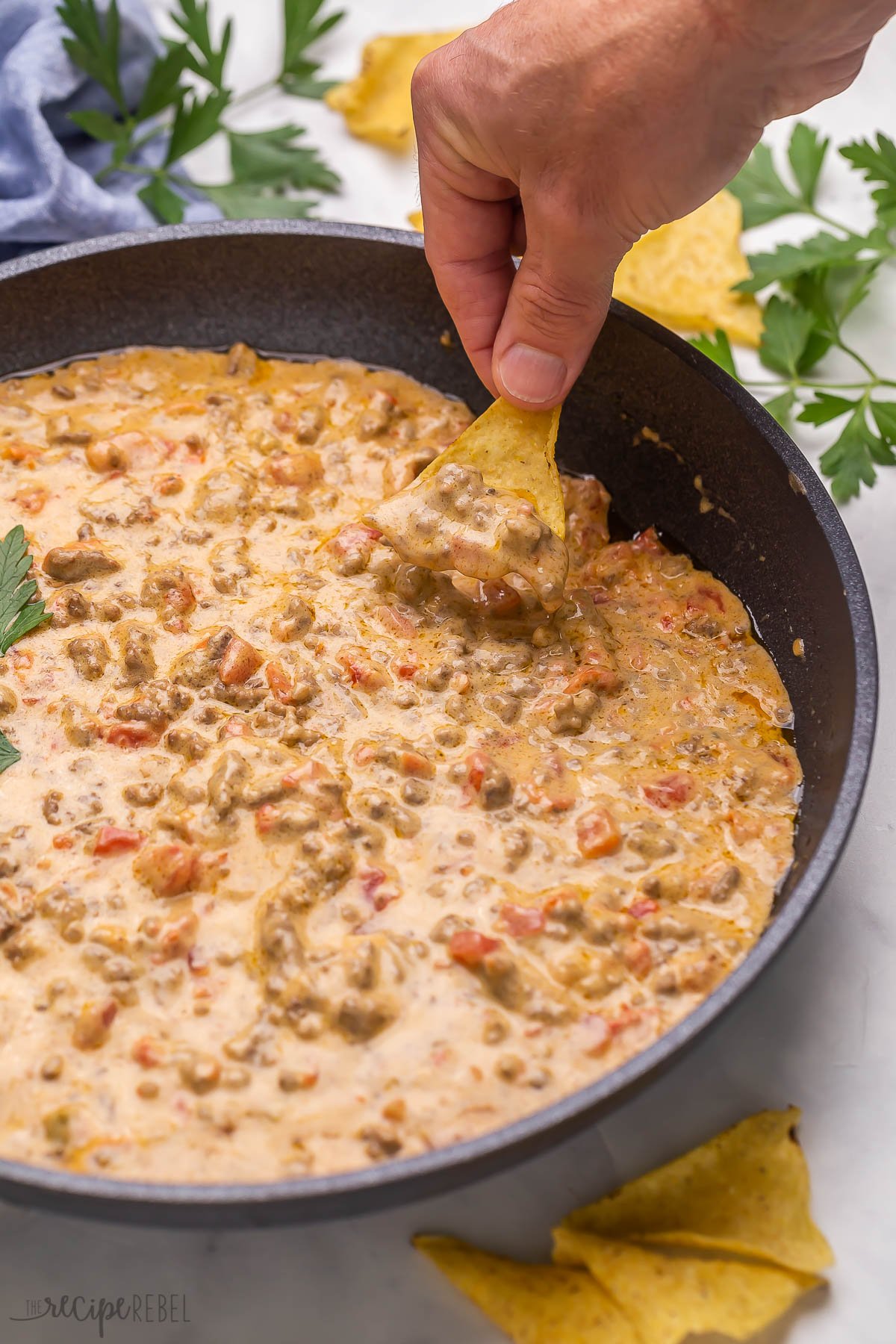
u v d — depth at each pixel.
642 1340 0.42
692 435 0.52
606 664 0.49
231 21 0.66
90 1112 0.42
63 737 0.47
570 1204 0.45
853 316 0.61
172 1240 0.45
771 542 0.50
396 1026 0.43
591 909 0.44
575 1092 0.41
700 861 0.46
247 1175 0.41
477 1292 0.43
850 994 0.48
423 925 0.44
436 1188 0.40
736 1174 0.44
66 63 0.61
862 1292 0.44
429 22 0.68
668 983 0.43
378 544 0.51
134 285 0.54
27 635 0.49
